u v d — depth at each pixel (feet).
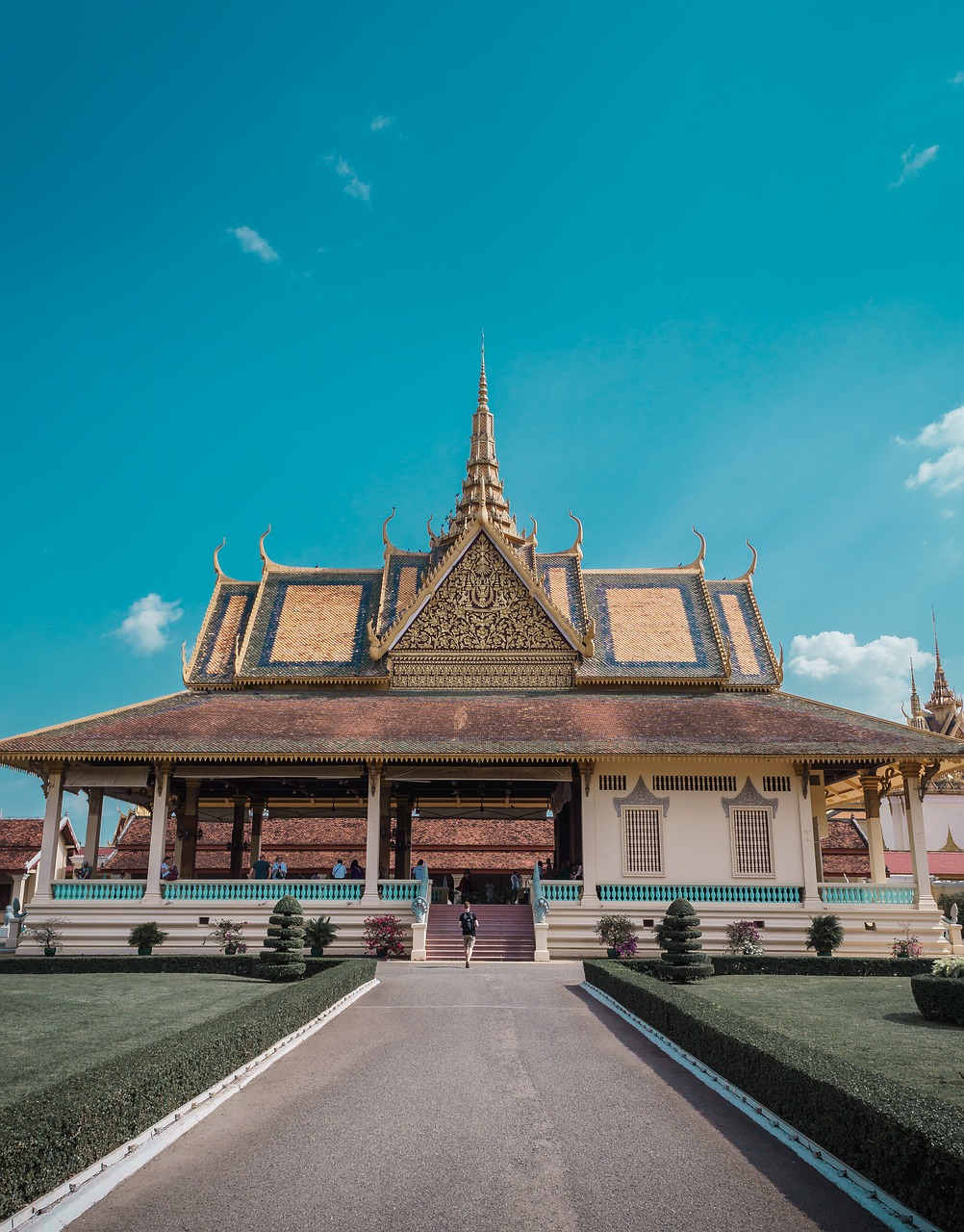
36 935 118.73
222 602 166.30
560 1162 35.86
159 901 122.93
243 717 135.74
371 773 126.11
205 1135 39.04
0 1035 58.34
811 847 125.59
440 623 152.35
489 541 154.40
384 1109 42.88
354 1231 29.40
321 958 100.68
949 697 298.15
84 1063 49.47
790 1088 39.09
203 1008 70.08
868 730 129.70
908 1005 73.92
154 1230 29.43
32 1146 29.66
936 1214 27.84
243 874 170.81
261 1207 31.27
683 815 127.95
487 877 187.52
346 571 169.17
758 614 162.40
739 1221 30.30
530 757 124.36
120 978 93.35
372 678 150.41
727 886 124.88
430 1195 32.32
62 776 128.06
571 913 122.21
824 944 114.11
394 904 122.42
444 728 131.34
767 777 128.88
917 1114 31.04
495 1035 61.46
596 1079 49.08
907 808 126.41
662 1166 35.47
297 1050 55.93
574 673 149.48
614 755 123.13
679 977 90.17
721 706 140.77
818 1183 33.71
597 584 165.48
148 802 162.30
